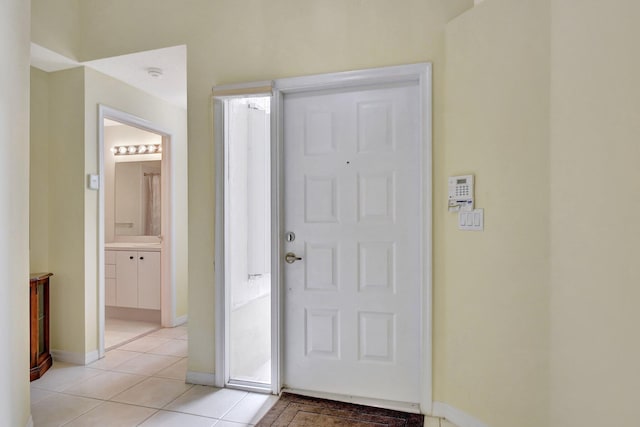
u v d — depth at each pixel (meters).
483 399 2.01
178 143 4.19
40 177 3.11
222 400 2.40
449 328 2.17
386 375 2.36
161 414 2.23
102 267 3.20
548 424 1.76
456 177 2.12
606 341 1.41
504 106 1.92
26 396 1.94
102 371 2.89
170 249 4.10
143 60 2.95
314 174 2.48
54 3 2.78
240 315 2.80
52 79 3.13
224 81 2.59
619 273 1.35
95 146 3.16
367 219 2.39
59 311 3.12
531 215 1.82
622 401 1.34
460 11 2.17
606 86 1.41
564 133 1.65
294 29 2.45
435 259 2.21
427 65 2.20
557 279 1.70
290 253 2.52
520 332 1.86
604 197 1.42
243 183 2.88
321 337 2.47
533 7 1.81
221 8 2.61
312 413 2.23
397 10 2.27
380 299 2.37
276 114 2.47
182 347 3.46
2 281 1.68
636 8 1.27
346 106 2.42
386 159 2.35
